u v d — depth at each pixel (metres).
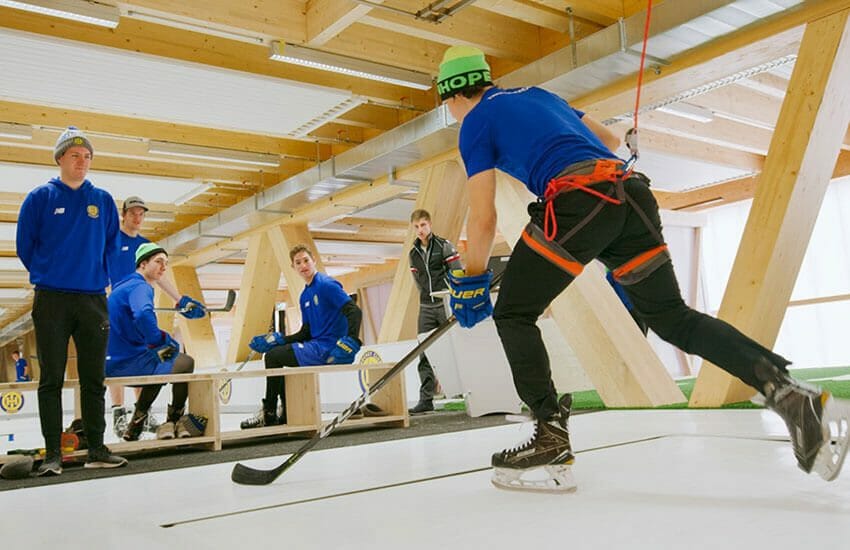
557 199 1.65
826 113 4.36
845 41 4.34
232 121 6.83
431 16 5.32
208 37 5.87
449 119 6.41
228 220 9.77
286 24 5.45
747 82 6.88
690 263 11.91
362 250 13.28
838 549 1.08
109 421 8.02
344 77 6.61
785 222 4.35
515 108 1.78
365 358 7.69
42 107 6.85
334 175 7.87
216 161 8.12
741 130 8.57
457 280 1.86
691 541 1.18
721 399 4.26
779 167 4.41
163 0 4.91
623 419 3.71
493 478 1.83
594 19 5.73
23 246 3.07
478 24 5.93
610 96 5.82
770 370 1.49
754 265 4.43
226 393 9.83
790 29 4.70
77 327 3.15
